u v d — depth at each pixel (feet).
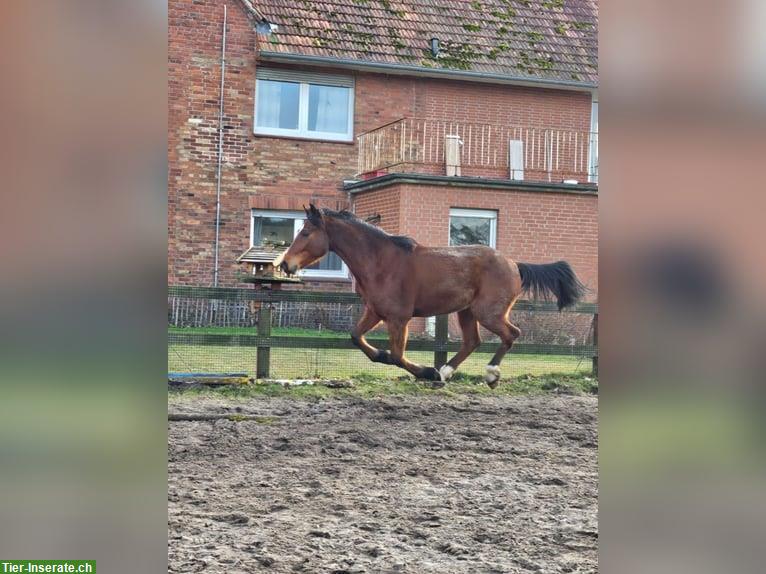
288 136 50.26
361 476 16.26
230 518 12.98
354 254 27.17
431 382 28.48
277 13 51.67
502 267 27.84
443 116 52.39
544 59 53.93
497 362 28.04
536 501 14.47
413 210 45.32
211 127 49.26
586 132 53.26
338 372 30.94
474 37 54.24
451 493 14.99
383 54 51.31
